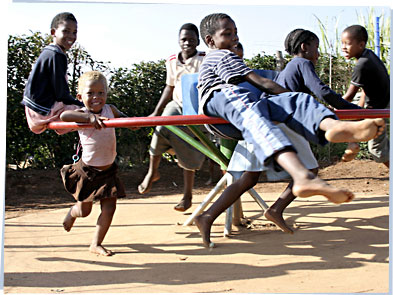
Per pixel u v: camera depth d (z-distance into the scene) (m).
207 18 3.58
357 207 5.02
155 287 2.72
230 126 3.25
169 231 4.19
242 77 3.14
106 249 3.52
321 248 3.51
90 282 2.84
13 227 4.51
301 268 3.04
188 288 2.68
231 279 2.84
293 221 4.45
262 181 7.54
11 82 7.27
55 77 3.75
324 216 4.62
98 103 3.59
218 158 3.94
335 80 8.91
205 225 3.47
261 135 2.59
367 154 8.80
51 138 7.65
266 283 2.75
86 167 3.54
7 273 3.04
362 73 4.67
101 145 3.49
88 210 3.67
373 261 3.15
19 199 6.23
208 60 3.34
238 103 2.91
